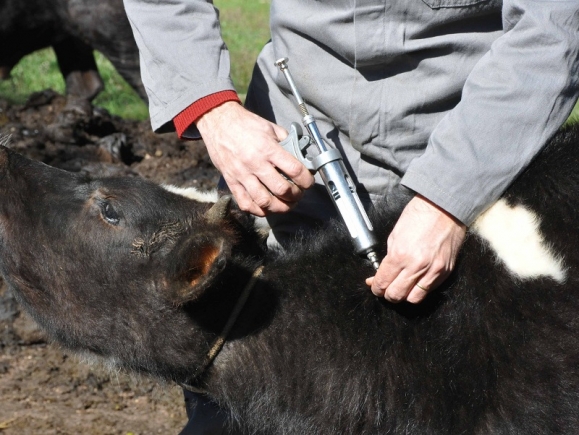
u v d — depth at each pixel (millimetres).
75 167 8664
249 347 4172
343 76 4191
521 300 3879
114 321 4234
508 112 3531
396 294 3707
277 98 4492
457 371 3908
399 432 3996
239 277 4191
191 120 4059
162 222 4156
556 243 3938
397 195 4207
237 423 4422
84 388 6742
